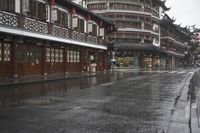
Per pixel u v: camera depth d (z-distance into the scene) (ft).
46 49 92.48
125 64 234.99
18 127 24.73
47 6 90.58
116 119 28.76
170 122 27.81
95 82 75.97
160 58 280.72
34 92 50.88
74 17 108.17
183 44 379.35
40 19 83.51
